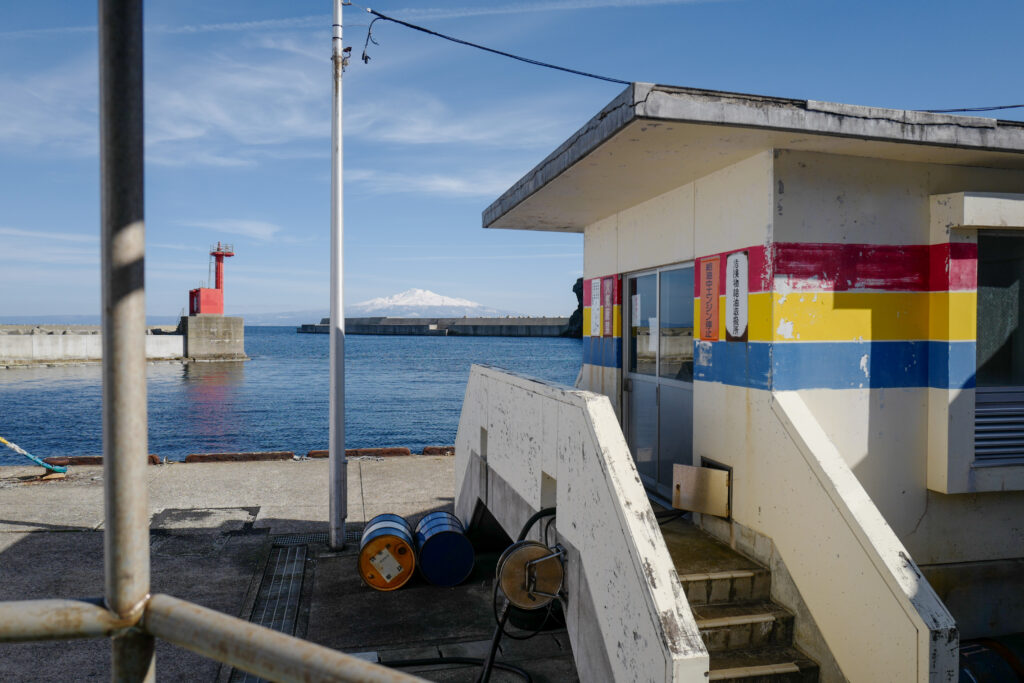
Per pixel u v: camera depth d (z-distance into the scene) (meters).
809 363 4.73
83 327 80.38
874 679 3.70
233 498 10.27
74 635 1.19
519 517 5.82
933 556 5.03
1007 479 4.92
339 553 8.13
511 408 6.10
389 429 36.03
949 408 4.82
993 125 4.55
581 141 4.85
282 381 63.88
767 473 4.69
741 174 4.99
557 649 5.87
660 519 5.50
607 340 7.56
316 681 1.00
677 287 6.14
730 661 4.17
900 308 4.93
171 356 78.75
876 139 4.32
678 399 6.11
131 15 1.21
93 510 9.39
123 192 1.21
